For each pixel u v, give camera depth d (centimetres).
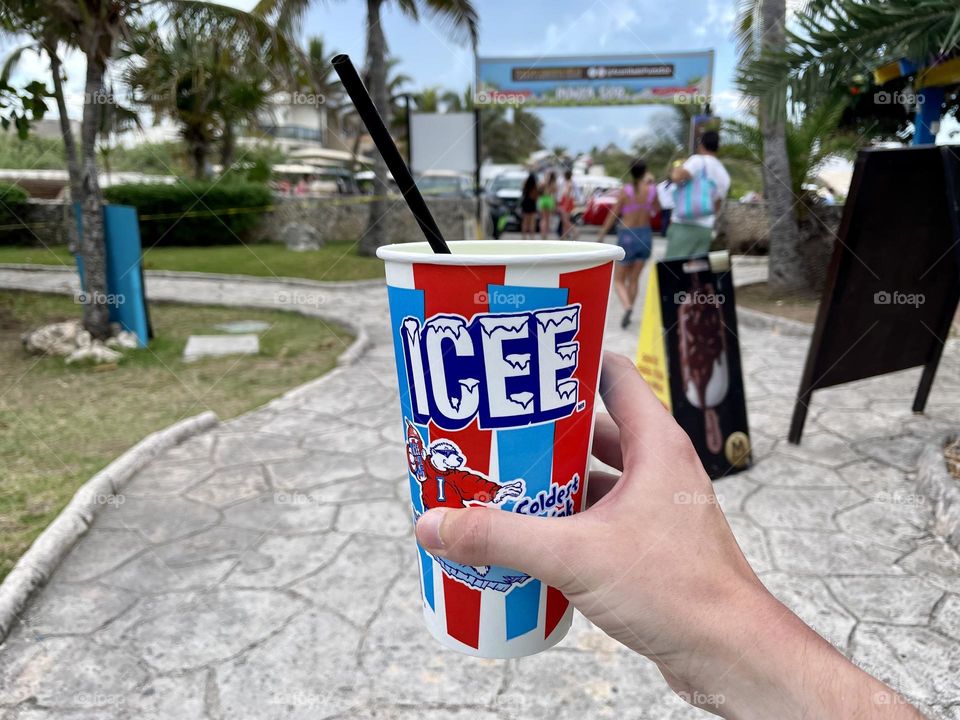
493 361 83
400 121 1927
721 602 81
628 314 595
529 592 94
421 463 91
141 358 522
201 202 1320
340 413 391
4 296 764
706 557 84
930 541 240
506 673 182
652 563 82
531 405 86
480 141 1090
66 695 176
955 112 409
